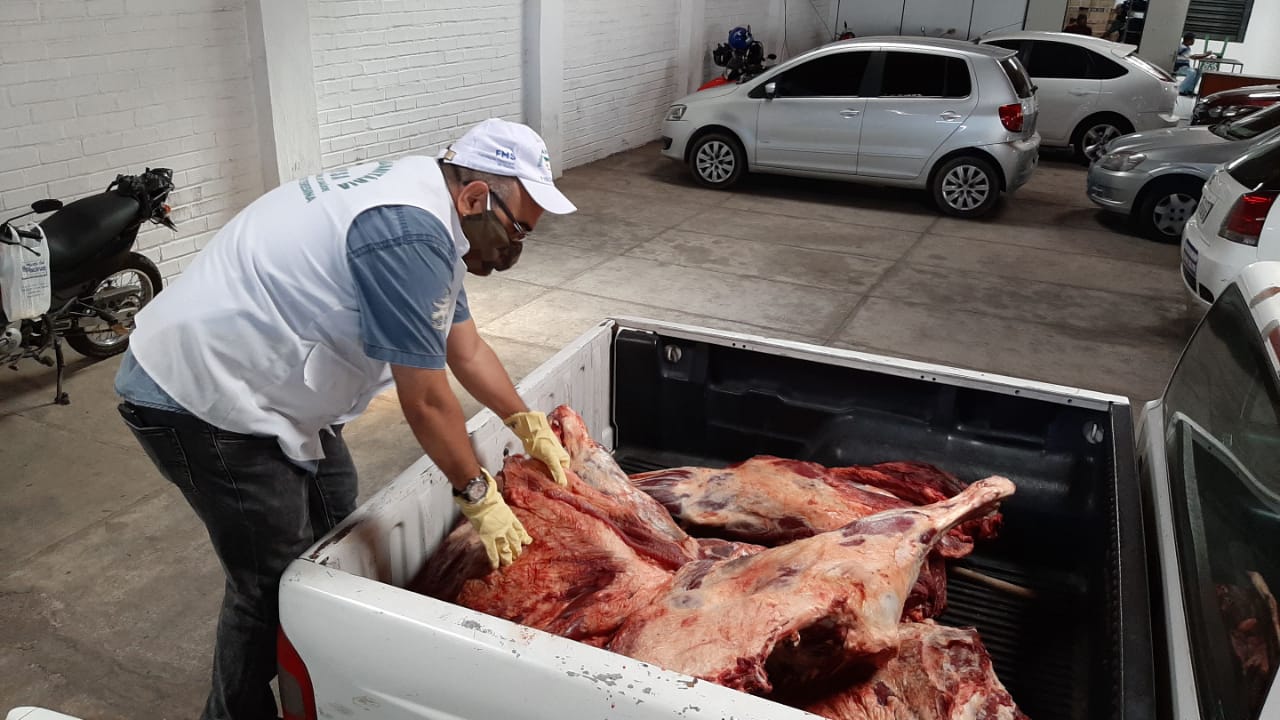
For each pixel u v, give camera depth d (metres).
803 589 1.89
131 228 5.12
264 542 2.22
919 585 2.41
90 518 3.96
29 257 4.51
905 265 8.10
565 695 1.58
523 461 2.40
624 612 2.05
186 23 6.25
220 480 2.13
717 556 2.39
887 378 3.07
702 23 13.82
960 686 2.06
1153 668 1.72
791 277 7.68
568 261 7.88
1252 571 1.58
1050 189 11.06
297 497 2.25
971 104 9.34
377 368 2.17
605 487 2.49
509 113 9.98
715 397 3.29
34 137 5.52
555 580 2.15
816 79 9.97
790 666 1.96
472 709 1.66
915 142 9.60
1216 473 1.94
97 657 3.16
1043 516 2.90
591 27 11.05
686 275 7.62
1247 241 5.59
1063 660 2.49
